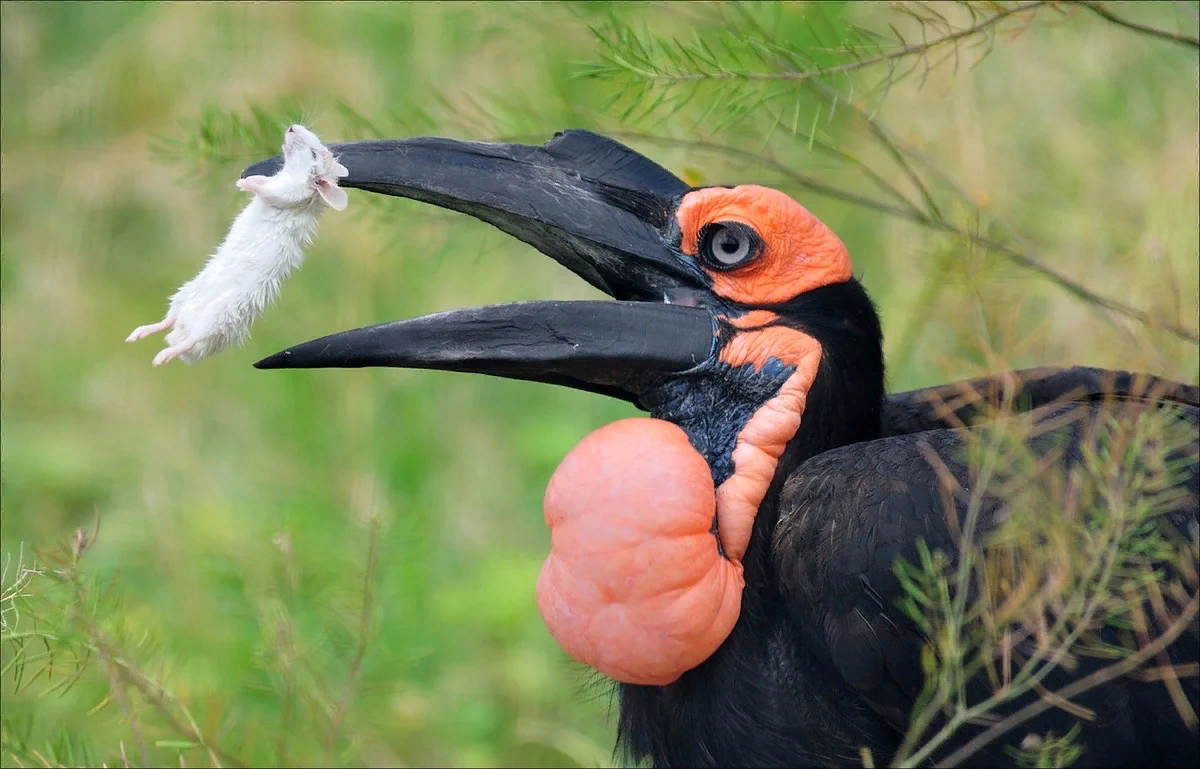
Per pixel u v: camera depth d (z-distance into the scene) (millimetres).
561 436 12406
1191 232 9727
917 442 7059
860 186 11539
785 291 7363
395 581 10242
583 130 7586
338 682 9609
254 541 10852
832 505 6914
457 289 13039
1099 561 6352
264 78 13445
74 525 11719
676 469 6824
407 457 12242
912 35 11102
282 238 6848
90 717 9641
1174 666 6684
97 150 14180
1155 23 10547
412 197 7281
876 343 7531
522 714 10414
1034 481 6594
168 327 6816
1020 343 9102
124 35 14422
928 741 6926
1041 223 10484
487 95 10562
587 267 7504
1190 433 6836
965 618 6543
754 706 7125
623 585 6773
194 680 9703
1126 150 10859
